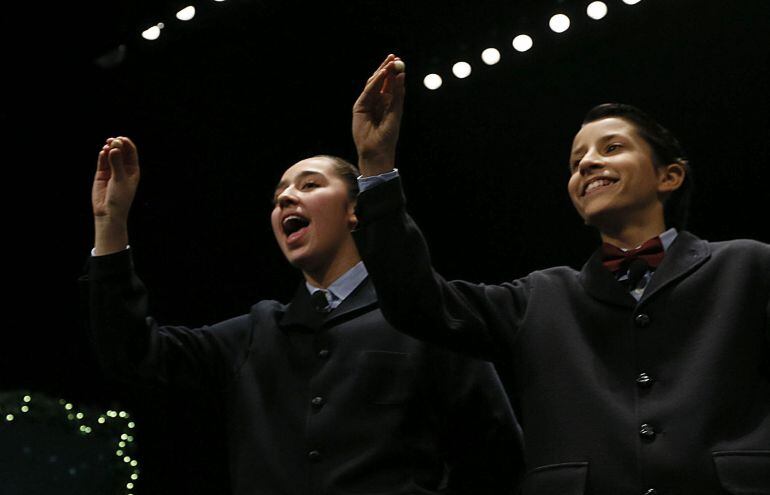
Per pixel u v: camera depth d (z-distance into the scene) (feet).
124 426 33.30
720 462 13.48
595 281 15.48
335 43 35.86
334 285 18.78
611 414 14.23
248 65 36.52
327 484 16.72
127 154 18.02
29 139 36.91
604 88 34.27
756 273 14.89
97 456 32.78
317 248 19.07
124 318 17.48
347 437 17.07
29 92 36.40
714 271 15.07
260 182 37.99
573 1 32.22
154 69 36.11
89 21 35.09
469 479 18.44
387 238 14.94
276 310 19.06
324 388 17.54
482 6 33.60
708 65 33.19
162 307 37.19
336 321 18.21
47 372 36.22
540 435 14.61
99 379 36.27
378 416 17.24
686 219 17.03
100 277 17.54
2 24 34.94
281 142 37.81
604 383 14.58
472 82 34.14
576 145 17.16
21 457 32.14
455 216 36.83
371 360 17.61
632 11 31.81
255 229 37.88
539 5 32.89
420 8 34.27
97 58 35.96
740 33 32.53
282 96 37.19
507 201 36.37
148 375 17.75
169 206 37.78
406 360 17.74
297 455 17.16
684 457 13.61
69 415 32.96
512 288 16.17
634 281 15.46
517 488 18.49
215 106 37.40
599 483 13.87
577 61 33.91
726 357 14.23
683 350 14.52
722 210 33.45
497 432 18.30
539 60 33.22
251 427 17.66
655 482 13.62
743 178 33.27
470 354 15.74
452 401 18.04
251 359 18.47
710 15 32.37
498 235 36.42
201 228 37.93
